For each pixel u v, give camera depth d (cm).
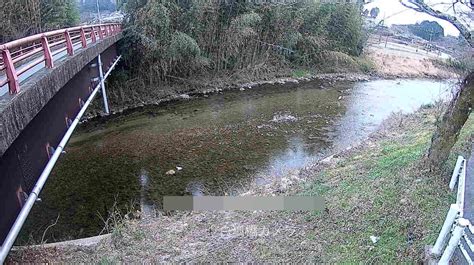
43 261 651
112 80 1950
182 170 1202
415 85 2670
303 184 946
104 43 1403
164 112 1848
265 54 2644
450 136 702
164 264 638
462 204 540
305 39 2802
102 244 731
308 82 2605
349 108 1973
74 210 962
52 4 1839
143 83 2031
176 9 2039
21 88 529
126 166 1227
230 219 820
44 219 918
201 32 2242
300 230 702
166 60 2042
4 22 1557
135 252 682
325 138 1503
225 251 668
